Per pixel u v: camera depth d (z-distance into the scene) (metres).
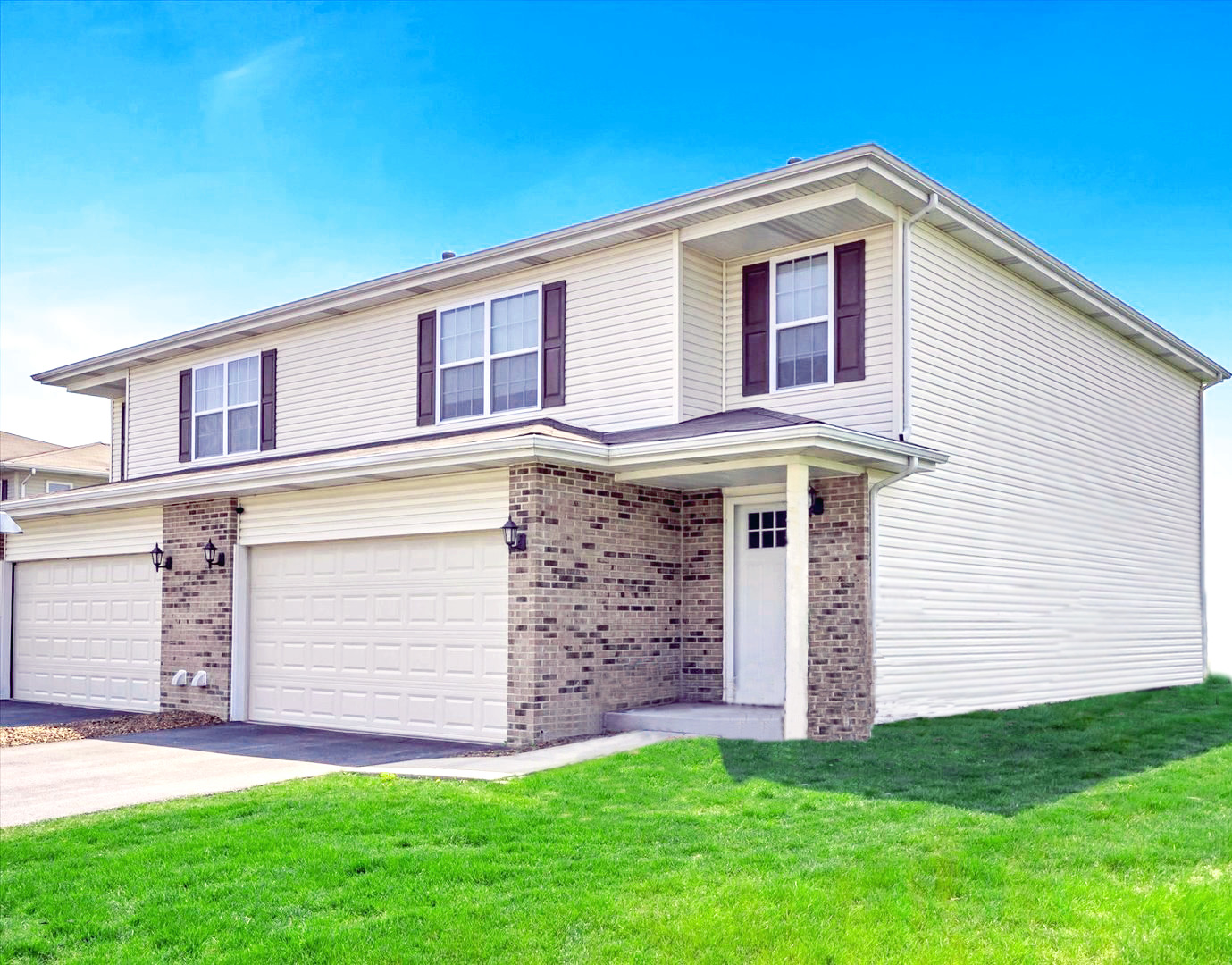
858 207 12.53
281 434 18.44
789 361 13.77
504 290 15.62
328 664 14.37
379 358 17.17
